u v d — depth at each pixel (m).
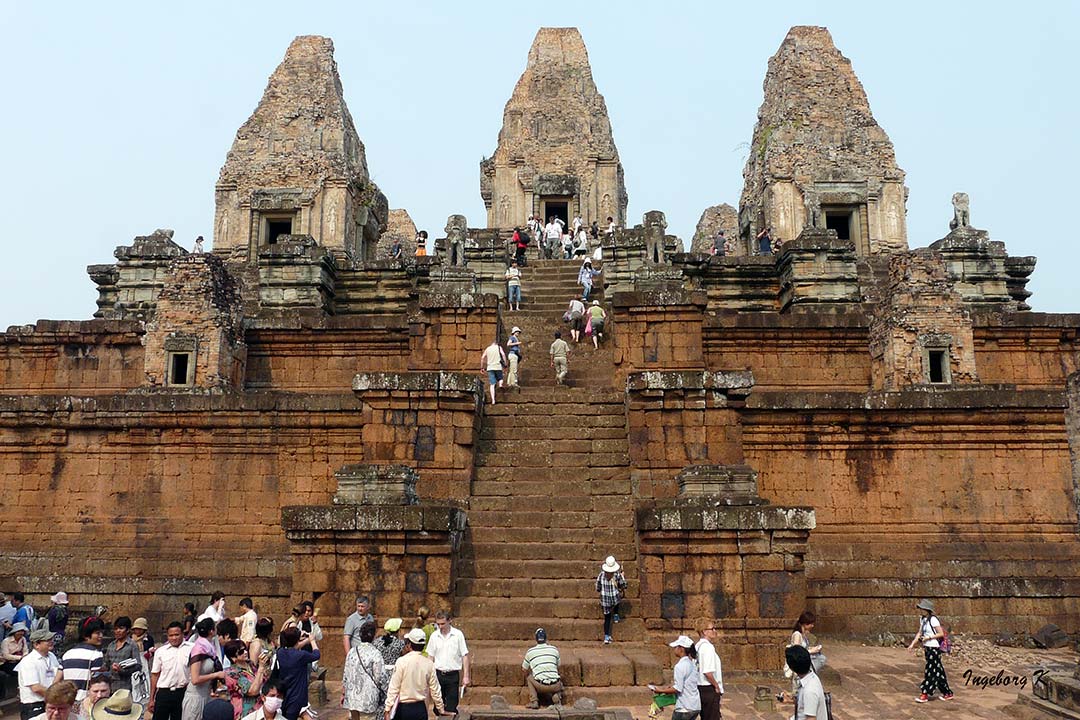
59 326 20.80
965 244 25.19
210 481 16.22
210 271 19.36
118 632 9.05
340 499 12.53
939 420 16.12
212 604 11.10
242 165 30.58
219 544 15.90
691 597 11.92
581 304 20.44
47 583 14.62
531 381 18.41
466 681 9.23
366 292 25.75
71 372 20.80
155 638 14.05
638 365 17.53
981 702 10.80
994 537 15.82
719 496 12.79
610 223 31.98
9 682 10.42
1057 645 14.01
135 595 14.50
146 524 16.08
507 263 24.80
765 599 11.90
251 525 16.00
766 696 10.35
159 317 19.14
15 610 11.84
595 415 16.06
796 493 16.05
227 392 18.02
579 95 38.50
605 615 11.73
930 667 10.93
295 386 20.61
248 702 9.20
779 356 20.34
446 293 18.50
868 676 12.14
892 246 29.61
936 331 18.72
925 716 10.19
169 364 18.83
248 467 16.25
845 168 29.92
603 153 37.81
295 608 10.99
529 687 10.08
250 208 30.09
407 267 25.72
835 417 16.16
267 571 14.94
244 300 25.33
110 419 16.34
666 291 17.84
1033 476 16.02
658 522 12.05
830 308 23.39
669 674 11.38
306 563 11.98
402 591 11.85
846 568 15.06
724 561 12.01
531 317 21.72
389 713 7.97
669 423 14.55
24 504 16.27
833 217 30.80
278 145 30.70
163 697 8.27
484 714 8.80
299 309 24.17
